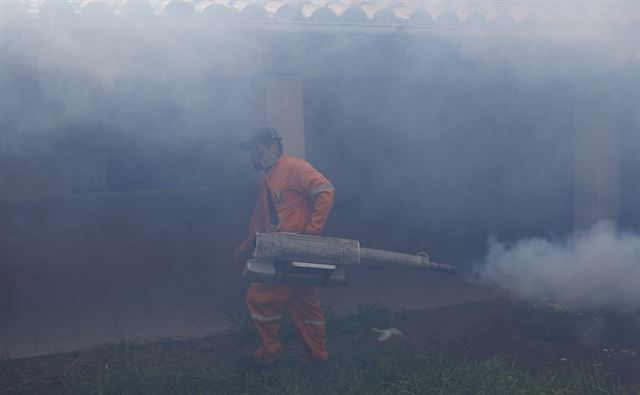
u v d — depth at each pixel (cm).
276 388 416
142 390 414
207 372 440
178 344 521
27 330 566
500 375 423
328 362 453
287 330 516
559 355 489
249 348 507
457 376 425
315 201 418
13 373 467
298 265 400
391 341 521
